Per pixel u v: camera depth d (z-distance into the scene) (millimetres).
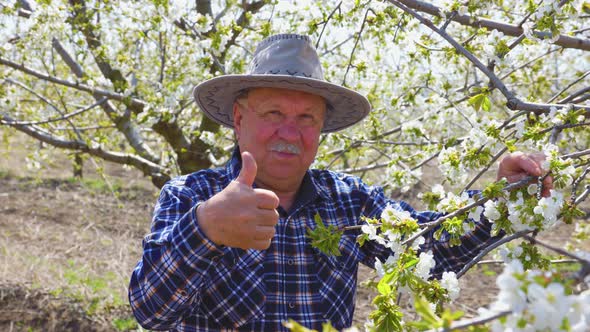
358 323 5316
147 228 8875
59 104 5434
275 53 1945
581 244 3430
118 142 6121
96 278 6496
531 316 780
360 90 3738
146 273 1554
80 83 4262
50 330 5578
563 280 846
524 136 1663
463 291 6219
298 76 1858
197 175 1959
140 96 4527
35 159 5715
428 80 2947
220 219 1370
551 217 1353
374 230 1490
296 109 1902
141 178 12617
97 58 4375
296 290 1830
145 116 3926
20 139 10711
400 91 3398
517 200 1438
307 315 1819
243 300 1761
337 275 1908
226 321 1762
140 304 1589
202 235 1410
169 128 4371
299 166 1917
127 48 4383
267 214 1351
